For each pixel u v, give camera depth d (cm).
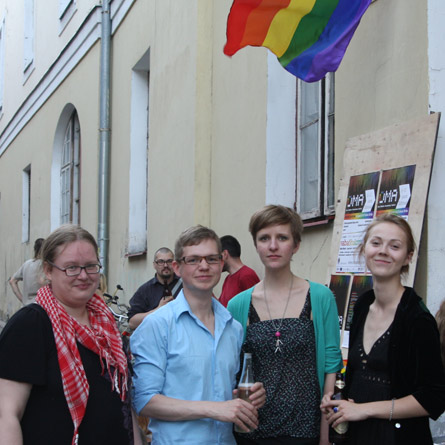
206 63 754
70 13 1323
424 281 395
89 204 1198
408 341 276
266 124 633
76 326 247
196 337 295
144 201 1011
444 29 408
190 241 297
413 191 396
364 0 441
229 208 706
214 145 749
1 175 2017
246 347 321
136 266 969
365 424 283
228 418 274
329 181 561
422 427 279
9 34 1917
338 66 461
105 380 249
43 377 233
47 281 265
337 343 325
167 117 845
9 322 240
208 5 754
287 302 324
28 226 1736
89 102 1208
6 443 223
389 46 445
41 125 1566
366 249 291
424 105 407
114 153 1098
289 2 445
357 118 482
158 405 281
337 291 445
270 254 321
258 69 650
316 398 313
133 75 1008
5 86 1959
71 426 236
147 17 934
